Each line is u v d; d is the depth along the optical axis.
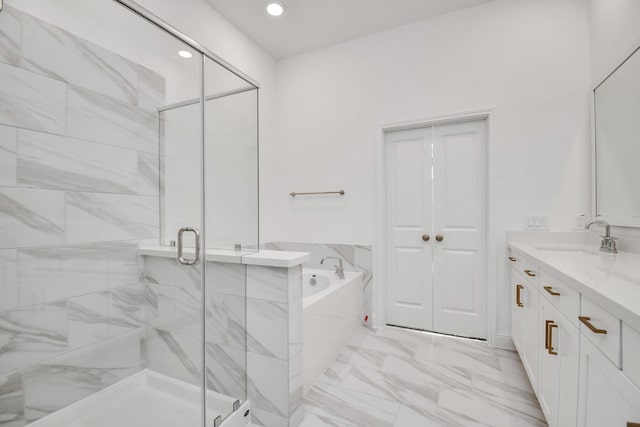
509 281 2.32
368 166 2.84
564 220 2.18
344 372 1.99
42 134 1.31
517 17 2.32
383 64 2.78
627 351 0.71
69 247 1.39
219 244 1.69
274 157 3.21
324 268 3.02
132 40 1.57
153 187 1.62
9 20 1.22
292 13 2.53
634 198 1.60
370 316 2.81
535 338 1.55
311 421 1.53
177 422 1.42
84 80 1.44
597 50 2.02
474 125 2.54
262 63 3.04
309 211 3.10
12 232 1.23
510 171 2.32
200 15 2.32
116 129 1.55
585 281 0.96
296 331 1.51
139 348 1.60
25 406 1.25
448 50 2.53
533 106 2.27
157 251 1.62
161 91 1.62
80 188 1.43
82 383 1.40
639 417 0.65
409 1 2.39
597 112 2.02
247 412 1.54
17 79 1.24
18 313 1.24
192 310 1.56
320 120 3.06
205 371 1.47
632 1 1.64
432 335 2.62
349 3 2.41
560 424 1.16
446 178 2.64
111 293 1.52
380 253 2.79
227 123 1.80
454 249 2.61
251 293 1.50
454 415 1.56
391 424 1.50
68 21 1.39
